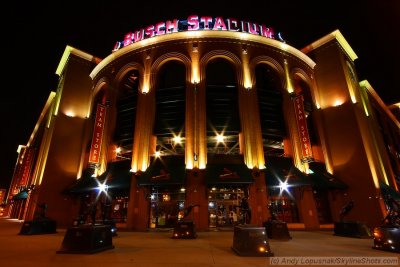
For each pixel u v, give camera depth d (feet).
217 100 85.56
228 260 27.73
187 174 74.02
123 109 92.68
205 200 71.41
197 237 52.49
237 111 84.79
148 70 90.79
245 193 74.64
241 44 92.07
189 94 83.97
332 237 52.60
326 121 92.68
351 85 92.89
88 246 32.22
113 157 88.99
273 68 95.09
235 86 87.76
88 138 98.73
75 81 103.19
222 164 76.13
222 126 82.12
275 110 89.56
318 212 80.38
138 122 83.71
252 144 78.59
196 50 89.66
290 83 93.04
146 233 62.34
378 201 75.31
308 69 100.37
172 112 85.46
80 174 92.94
